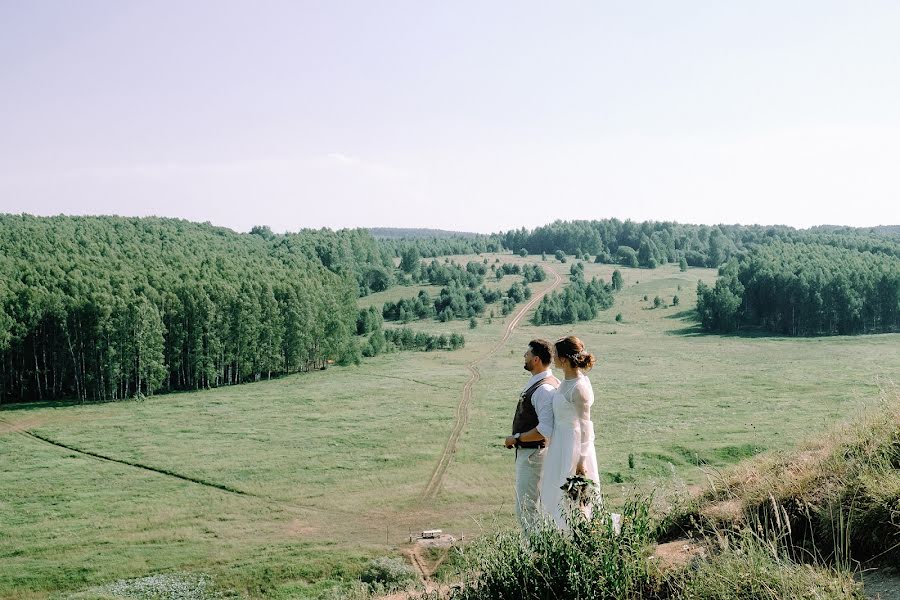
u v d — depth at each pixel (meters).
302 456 56.69
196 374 93.94
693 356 111.62
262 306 103.31
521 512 6.14
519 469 6.71
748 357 107.25
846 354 103.19
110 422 71.25
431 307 178.12
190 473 51.56
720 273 193.38
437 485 48.00
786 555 4.44
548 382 6.57
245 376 103.25
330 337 114.38
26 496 46.00
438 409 77.31
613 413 69.12
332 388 92.56
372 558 32.84
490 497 45.16
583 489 5.51
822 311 132.25
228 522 40.44
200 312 95.00
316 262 174.50
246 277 113.44
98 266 112.56
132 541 36.94
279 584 30.58
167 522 40.38
